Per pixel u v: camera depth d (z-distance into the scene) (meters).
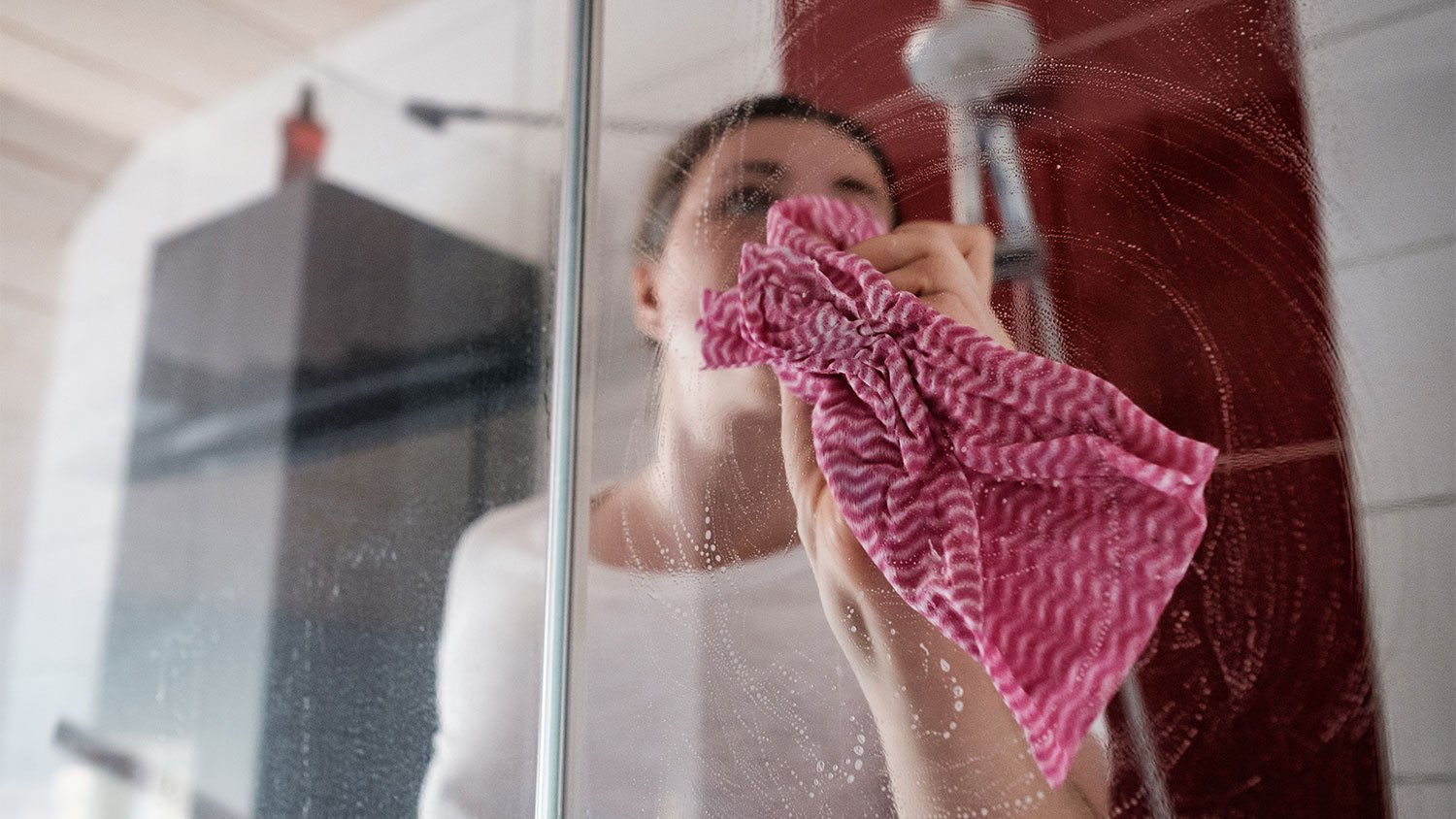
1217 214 0.44
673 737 0.53
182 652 0.85
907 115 0.52
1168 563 0.42
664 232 0.59
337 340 0.85
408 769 0.65
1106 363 0.44
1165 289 0.44
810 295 0.50
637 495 0.57
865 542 0.46
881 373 0.47
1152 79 0.47
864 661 0.47
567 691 0.57
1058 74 0.49
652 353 0.58
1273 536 0.41
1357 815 0.38
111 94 1.08
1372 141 0.43
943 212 0.49
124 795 0.86
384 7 0.95
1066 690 0.42
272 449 0.85
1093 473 0.43
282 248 0.93
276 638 0.77
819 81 0.55
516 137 0.79
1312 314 0.42
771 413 0.51
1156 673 0.41
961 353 0.45
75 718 0.94
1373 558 0.39
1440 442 0.39
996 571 0.44
